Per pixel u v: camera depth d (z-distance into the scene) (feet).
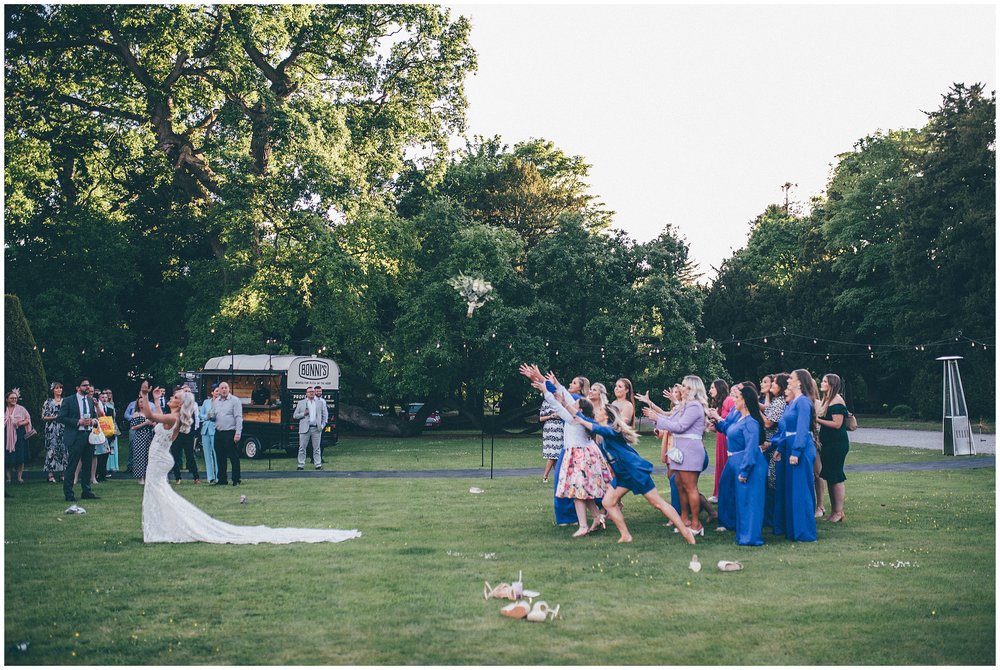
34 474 56.34
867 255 149.79
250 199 99.60
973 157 131.13
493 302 108.17
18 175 102.73
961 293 131.03
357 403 133.90
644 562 27.20
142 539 31.63
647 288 110.83
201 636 19.26
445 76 121.19
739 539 30.58
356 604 21.95
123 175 116.57
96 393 57.88
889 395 167.84
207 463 52.90
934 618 20.43
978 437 92.99
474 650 18.12
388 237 109.19
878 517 36.27
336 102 116.78
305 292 101.30
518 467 62.75
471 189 152.05
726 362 170.30
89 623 20.38
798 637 18.97
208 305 109.19
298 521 35.99
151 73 106.11
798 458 31.24
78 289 107.86
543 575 25.34
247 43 100.12
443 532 33.12
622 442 31.17
